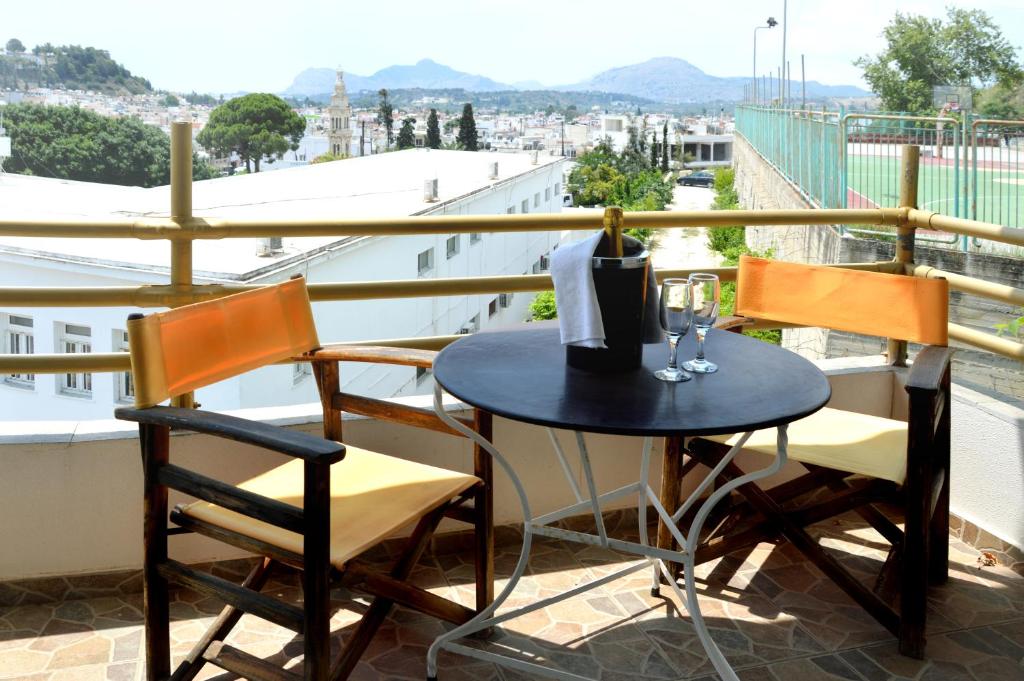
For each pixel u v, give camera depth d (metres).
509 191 26.02
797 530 2.34
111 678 2.13
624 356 1.96
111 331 15.13
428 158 29.52
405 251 18.62
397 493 2.10
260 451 2.58
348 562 1.82
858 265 3.04
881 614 2.30
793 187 15.64
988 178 9.31
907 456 2.21
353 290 2.64
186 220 2.47
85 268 13.03
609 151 62.16
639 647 2.29
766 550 2.83
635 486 2.16
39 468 2.43
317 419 2.62
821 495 3.08
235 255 13.57
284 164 65.38
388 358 2.18
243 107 53.03
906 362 3.24
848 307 2.53
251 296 2.12
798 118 15.55
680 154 86.56
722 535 2.60
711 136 109.62
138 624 2.38
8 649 2.25
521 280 2.79
